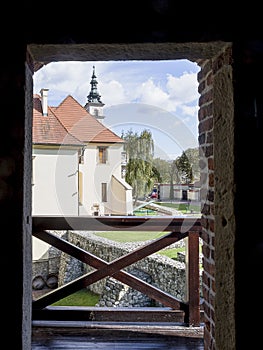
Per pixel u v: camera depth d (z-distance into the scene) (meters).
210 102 1.96
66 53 1.59
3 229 1.46
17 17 1.47
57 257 12.66
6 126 1.47
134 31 1.47
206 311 2.07
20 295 1.45
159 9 1.47
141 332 2.82
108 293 7.99
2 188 1.46
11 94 1.47
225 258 1.57
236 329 1.47
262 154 1.47
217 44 1.50
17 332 1.45
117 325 2.94
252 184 1.47
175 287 6.61
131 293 7.73
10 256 1.45
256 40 1.48
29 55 1.57
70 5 1.47
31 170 1.63
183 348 2.55
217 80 1.66
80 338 2.70
